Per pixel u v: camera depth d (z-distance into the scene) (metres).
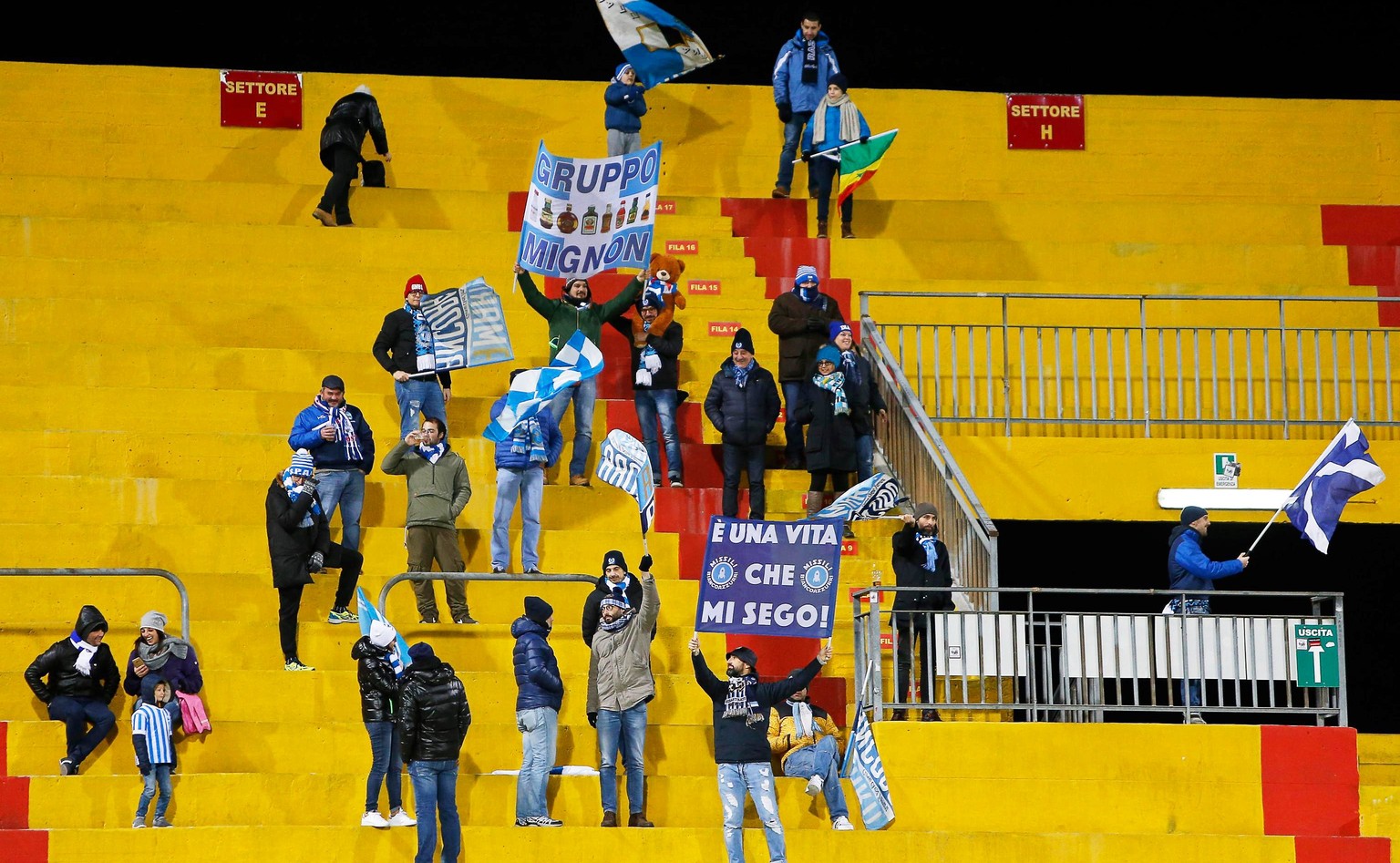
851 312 49.03
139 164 53.56
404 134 54.94
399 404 40.69
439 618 37.50
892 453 41.72
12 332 44.06
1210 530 46.25
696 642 32.12
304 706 35.03
